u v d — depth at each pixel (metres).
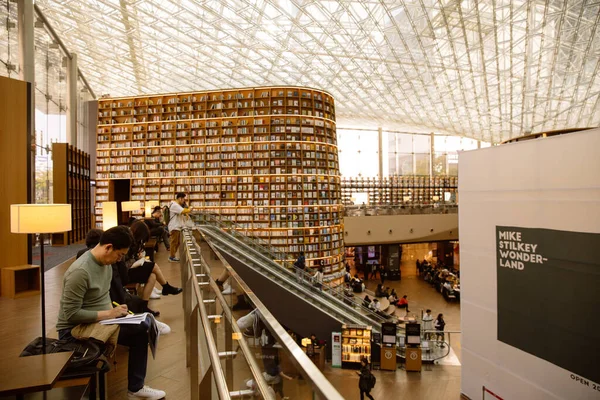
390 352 11.29
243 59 26.64
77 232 16.81
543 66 27.23
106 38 24.47
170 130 20.48
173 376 3.37
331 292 12.52
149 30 23.11
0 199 7.37
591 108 32.72
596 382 5.59
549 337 6.20
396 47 25.27
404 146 48.09
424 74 29.64
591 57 25.09
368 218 28.16
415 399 9.56
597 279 5.54
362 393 9.27
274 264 12.05
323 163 20.62
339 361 11.38
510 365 6.91
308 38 23.80
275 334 1.08
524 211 6.59
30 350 2.59
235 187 19.88
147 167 20.41
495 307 7.21
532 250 6.49
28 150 7.89
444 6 20.08
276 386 1.07
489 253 7.32
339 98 34.81
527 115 37.16
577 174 5.73
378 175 46.12
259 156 19.94
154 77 31.80
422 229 29.72
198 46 24.41
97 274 2.89
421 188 41.62
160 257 10.43
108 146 20.75
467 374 7.86
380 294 21.70
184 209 9.41
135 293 5.07
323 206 20.38
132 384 2.90
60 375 2.24
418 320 16.38
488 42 25.16
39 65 18.03
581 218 5.71
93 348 2.58
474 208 7.65
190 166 20.19
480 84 31.48
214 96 20.41
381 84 31.64
